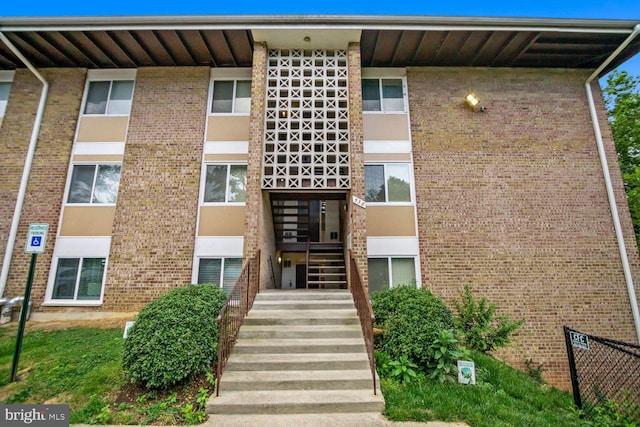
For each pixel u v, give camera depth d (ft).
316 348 16.06
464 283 25.73
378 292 20.81
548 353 24.25
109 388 13.91
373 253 26.43
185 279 26.35
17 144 28.66
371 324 14.16
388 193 27.76
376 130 29.01
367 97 29.99
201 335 14.75
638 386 22.26
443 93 29.66
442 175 27.91
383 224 27.02
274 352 15.97
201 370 14.08
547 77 29.99
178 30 25.54
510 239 26.55
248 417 12.25
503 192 27.50
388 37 26.58
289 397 13.03
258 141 24.38
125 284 26.14
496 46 27.43
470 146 28.48
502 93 29.60
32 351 18.25
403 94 29.99
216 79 30.66
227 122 29.58
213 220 27.53
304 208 34.22
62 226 27.17
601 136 28.76
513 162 28.12
